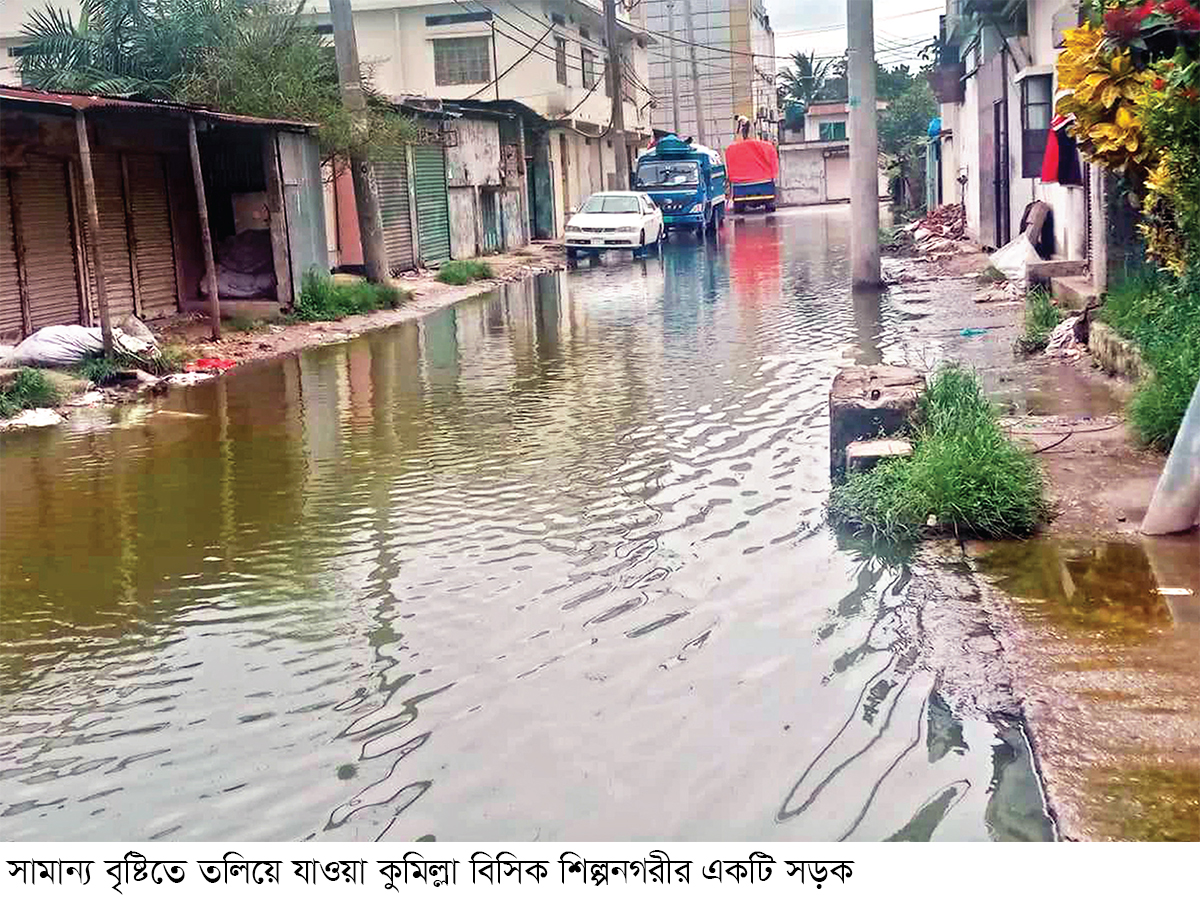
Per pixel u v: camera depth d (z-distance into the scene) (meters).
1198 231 8.84
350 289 19.03
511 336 15.98
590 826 4.12
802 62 80.00
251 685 5.36
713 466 8.50
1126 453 7.67
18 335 14.39
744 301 18.56
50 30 20.86
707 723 4.78
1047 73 16.02
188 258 18.19
